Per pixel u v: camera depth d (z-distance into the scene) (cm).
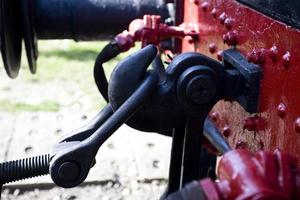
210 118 192
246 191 100
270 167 104
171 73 142
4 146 354
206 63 143
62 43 600
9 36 205
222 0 179
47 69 521
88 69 523
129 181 326
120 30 227
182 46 233
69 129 383
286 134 132
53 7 220
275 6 137
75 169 139
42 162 152
